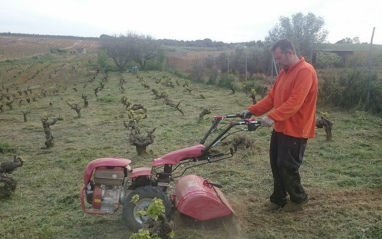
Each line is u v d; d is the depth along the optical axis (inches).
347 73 591.8
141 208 172.2
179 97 858.8
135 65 2268.7
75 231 187.6
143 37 2149.4
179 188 183.6
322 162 293.6
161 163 179.3
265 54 1282.0
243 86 887.1
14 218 207.9
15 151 397.7
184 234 170.2
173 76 1594.5
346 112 531.8
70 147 398.3
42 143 438.6
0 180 239.1
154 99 850.1
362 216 185.5
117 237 176.6
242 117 194.7
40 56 3184.1
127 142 413.4
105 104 807.1
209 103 726.5
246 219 188.7
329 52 1032.2
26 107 845.8
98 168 182.9
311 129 183.9
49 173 299.9
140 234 124.5
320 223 179.6
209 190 180.4
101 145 404.5
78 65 2429.9
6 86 1549.0
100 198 180.4
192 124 497.7
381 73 605.0
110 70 2193.7
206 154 183.9
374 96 515.5
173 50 3051.2
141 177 184.5
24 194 251.6
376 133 384.8
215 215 171.9
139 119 505.4
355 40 1656.0
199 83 1217.4
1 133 516.7
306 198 193.6
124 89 1158.3
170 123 518.0
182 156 181.9
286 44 175.0
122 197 182.5
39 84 1608.0
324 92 601.9
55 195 246.5
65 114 694.5
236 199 220.5
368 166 275.3
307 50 1063.6
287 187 187.2
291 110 169.5
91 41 4901.6
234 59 1427.2
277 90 187.2
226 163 298.2
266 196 223.8
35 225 197.8
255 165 290.5
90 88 1310.3
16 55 3250.5
